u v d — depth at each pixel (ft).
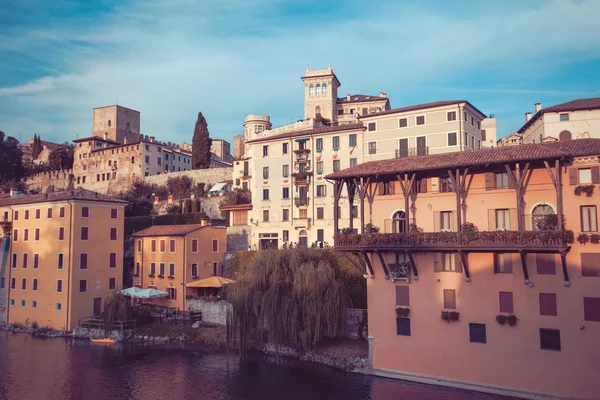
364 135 215.92
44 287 193.16
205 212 270.67
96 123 437.17
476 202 117.08
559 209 103.50
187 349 157.07
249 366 137.80
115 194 350.84
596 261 101.45
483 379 111.14
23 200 209.05
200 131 351.25
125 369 137.18
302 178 216.13
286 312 139.85
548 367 104.47
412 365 120.57
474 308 113.50
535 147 112.88
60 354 153.58
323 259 158.51
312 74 328.70
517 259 109.29
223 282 186.80
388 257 126.00
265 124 352.08
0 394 119.24
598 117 213.66
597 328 100.37
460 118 202.69
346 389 116.47
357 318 148.66
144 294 184.44
